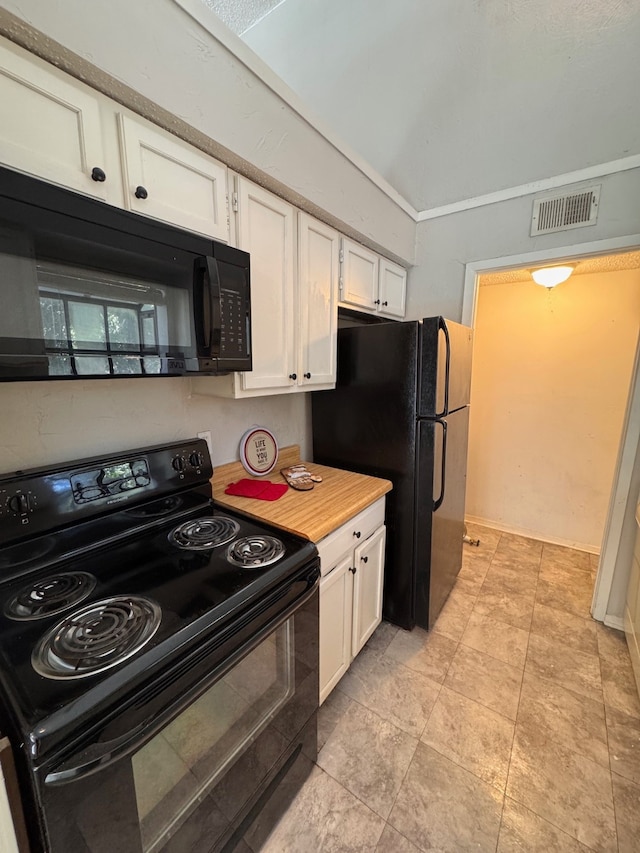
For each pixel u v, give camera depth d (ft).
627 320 8.79
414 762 4.39
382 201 6.66
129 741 2.16
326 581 4.42
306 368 5.41
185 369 3.48
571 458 9.77
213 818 3.01
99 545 3.76
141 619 2.70
